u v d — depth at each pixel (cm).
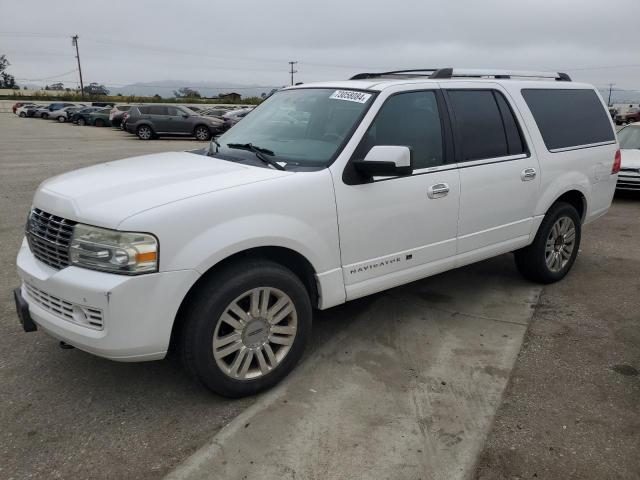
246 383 313
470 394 325
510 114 450
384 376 344
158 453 273
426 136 388
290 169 335
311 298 350
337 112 373
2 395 320
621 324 425
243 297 303
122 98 8050
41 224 308
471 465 265
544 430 292
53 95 8069
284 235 309
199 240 280
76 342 283
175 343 305
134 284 267
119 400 317
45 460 267
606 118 552
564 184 487
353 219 343
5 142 2183
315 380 339
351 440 282
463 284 511
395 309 449
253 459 268
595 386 335
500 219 440
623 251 632
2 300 455
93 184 314
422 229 384
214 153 391
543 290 499
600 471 262
